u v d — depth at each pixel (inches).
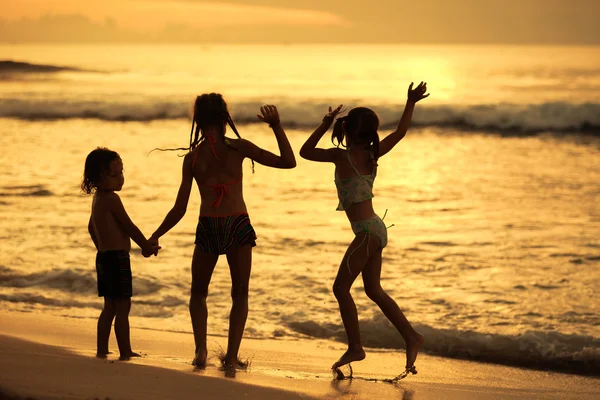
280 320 313.7
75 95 1533.0
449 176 729.0
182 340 273.3
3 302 329.4
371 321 305.6
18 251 419.2
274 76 2359.7
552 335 283.4
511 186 664.4
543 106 1126.4
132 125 1178.6
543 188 651.5
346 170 210.2
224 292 347.9
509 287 358.0
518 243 453.4
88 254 413.7
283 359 254.2
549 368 253.6
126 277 222.5
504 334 286.7
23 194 604.7
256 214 546.6
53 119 1244.5
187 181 209.8
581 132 1063.0
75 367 189.9
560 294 345.1
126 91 1681.8
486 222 519.5
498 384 231.1
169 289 353.4
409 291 353.4
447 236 476.4
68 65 2923.2
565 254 423.2
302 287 359.3
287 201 599.8
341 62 3850.9
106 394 163.9
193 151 209.5
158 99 1425.9
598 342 275.7
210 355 240.7
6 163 768.9
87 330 273.3
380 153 215.0
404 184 686.5
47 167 744.3
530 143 981.8
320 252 430.9
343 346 281.0
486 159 845.2
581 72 2576.3
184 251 422.0
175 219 212.7
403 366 252.8
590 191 631.8
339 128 210.7
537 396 216.2
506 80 2151.8
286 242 456.8
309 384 201.9
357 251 209.5
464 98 1523.1
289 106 1217.4
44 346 218.8
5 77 2094.0
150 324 304.0
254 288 358.0
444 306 328.2
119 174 222.7
